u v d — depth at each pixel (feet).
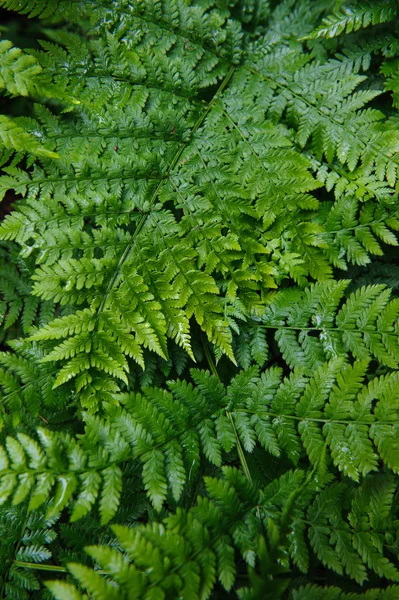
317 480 3.20
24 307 3.55
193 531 3.02
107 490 3.05
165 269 3.33
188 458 3.22
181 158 3.45
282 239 3.39
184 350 3.50
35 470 3.01
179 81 3.47
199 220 3.36
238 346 3.46
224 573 3.01
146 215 3.38
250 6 3.68
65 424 3.44
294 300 3.42
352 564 3.13
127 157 3.38
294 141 3.48
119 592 2.88
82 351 3.23
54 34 3.40
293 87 3.50
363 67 3.51
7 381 3.29
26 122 3.37
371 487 3.23
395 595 3.08
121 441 3.12
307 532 3.36
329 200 3.64
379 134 3.36
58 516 3.30
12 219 3.27
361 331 3.36
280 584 2.94
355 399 3.51
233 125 3.48
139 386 3.44
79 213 3.32
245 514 3.14
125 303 3.26
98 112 3.41
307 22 3.70
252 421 3.32
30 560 3.28
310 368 3.38
